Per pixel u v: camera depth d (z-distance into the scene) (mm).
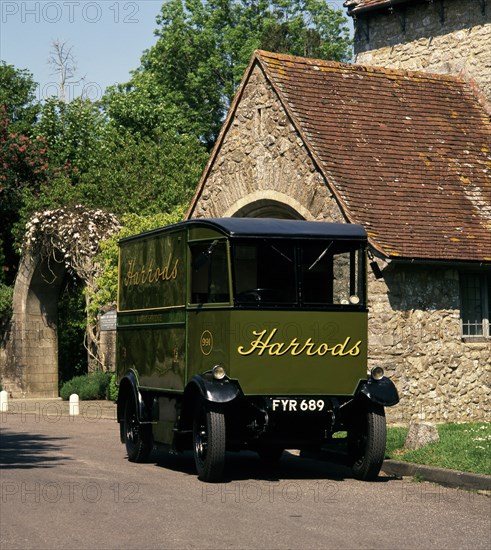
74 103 47000
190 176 41375
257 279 13938
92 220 32625
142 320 16484
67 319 43562
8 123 43344
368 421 13938
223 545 9297
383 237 20406
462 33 26719
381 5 28141
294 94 23047
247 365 13766
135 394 16125
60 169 43219
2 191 41812
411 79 25281
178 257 15039
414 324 20750
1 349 38250
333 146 22203
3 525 10250
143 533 9844
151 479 13938
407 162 22625
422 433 15406
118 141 43562
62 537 9633
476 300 21859
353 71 24594
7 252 42625
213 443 13445
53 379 38000
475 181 22828
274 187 22922
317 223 14625
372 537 9734
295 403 13961
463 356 21281
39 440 19969
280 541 9492
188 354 14586
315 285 14195
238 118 24094
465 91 25750
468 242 21031
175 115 51094
